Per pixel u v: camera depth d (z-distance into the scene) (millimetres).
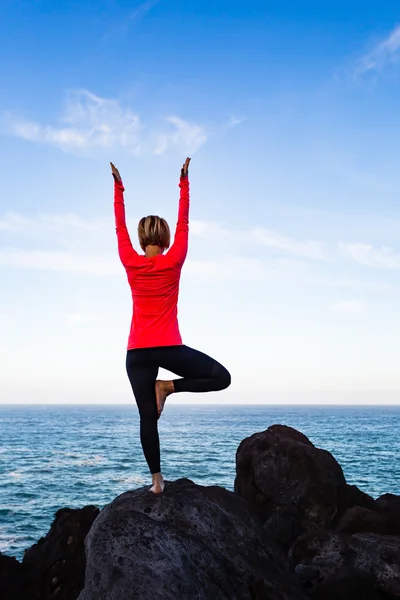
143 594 3922
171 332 4508
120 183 4820
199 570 4324
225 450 63531
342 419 186000
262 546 5004
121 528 4340
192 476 41062
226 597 4293
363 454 60281
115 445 76562
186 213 4734
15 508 29859
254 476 7898
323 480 7566
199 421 166875
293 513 7477
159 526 4477
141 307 4535
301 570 5980
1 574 6766
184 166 4758
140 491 5160
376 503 7773
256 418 196125
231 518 5062
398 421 170000
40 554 7242
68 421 171875
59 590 6711
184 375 4578
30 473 45250
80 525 7191
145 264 4488
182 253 4566
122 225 4734
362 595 5773
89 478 41938
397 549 6016
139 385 4590
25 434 104312
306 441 8461
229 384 4652
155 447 4809
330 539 6270
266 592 4555
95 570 4129
